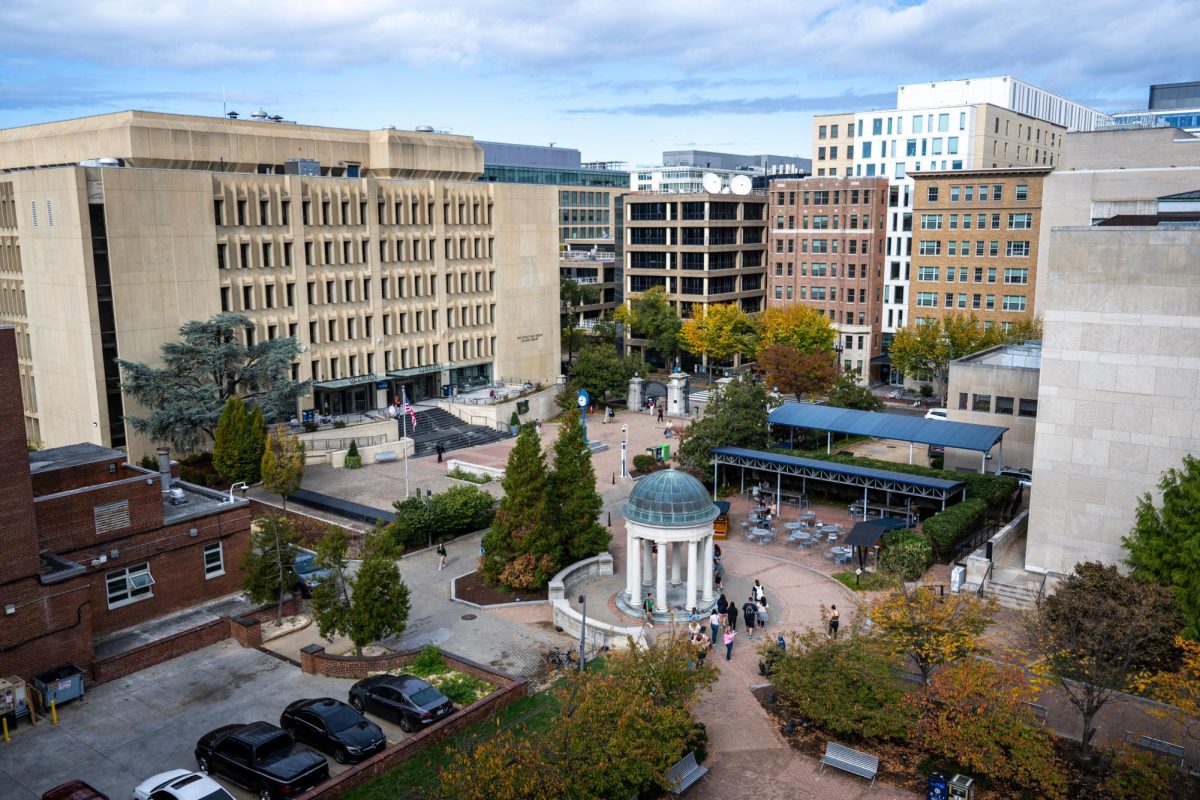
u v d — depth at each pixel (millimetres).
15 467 34438
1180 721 28938
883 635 34156
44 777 30344
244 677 37750
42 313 69500
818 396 95562
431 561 53156
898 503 61750
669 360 124750
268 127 87500
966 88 141750
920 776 30656
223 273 73625
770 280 126062
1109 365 43625
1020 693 29781
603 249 171500
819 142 133250
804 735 33344
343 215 82688
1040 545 46844
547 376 105188
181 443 66625
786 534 57344
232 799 27297
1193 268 41062
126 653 37781
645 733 27469
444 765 30422
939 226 107375
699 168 195375
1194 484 38094
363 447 75188
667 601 45781
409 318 89250
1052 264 44281
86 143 79625
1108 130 93688
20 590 34938
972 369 65750
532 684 37500
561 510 50375
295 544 51031
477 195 94062
